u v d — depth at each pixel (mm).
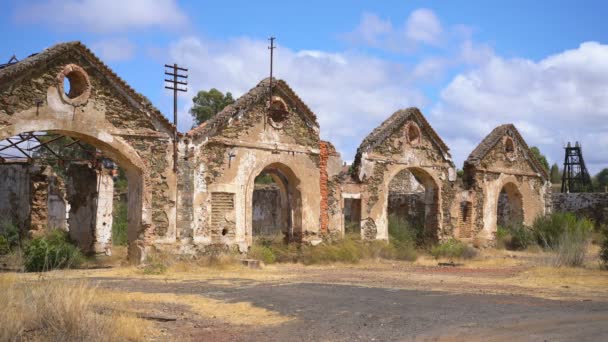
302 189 22844
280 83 22391
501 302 11492
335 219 23844
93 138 17781
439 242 27344
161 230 19000
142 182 18703
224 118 20516
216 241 20250
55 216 26594
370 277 16609
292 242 22844
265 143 21812
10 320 8070
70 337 8078
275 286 13961
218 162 20453
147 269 16891
